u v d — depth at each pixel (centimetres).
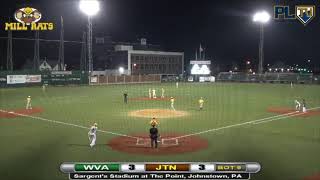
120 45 11244
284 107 4678
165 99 5625
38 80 7925
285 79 9331
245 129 3197
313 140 2750
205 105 4878
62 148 2506
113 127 3278
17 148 2512
